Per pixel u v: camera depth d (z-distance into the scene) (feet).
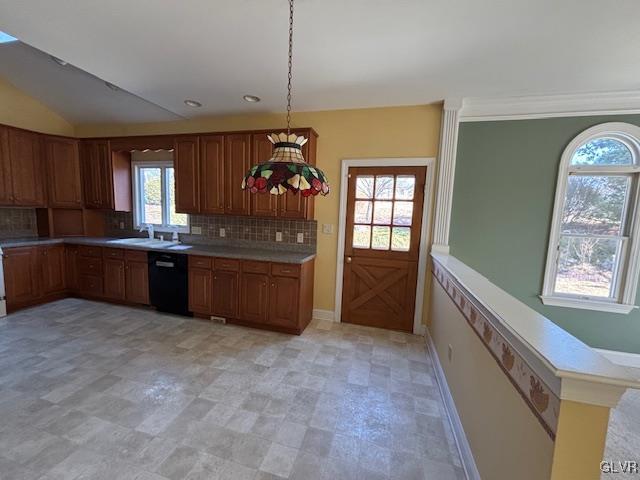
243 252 11.43
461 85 8.77
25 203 12.66
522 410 3.53
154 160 13.80
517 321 3.95
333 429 6.13
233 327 11.00
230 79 8.83
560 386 2.74
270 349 9.42
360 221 11.26
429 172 10.39
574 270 9.76
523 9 5.43
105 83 11.54
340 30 6.27
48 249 12.76
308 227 11.81
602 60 7.11
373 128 10.77
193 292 11.46
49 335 9.83
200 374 7.91
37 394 6.84
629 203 9.17
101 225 14.79
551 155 9.45
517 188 9.80
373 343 10.09
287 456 5.42
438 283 9.20
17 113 12.67
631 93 8.71
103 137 13.25
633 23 5.70
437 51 6.98
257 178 5.10
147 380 7.55
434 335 9.29
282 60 7.64
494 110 9.75
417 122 10.37
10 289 11.51
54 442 5.50
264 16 5.88
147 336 10.02
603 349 9.58
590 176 9.41
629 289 9.22
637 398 7.29
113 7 5.73
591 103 9.04
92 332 10.17
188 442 5.64
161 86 9.41
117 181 13.55
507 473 3.84
